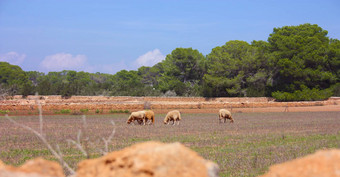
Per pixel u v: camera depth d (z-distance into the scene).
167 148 2.54
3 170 2.43
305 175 2.30
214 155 14.56
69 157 14.27
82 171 2.62
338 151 2.43
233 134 23.47
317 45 74.81
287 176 2.37
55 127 28.75
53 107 49.19
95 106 50.75
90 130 25.72
